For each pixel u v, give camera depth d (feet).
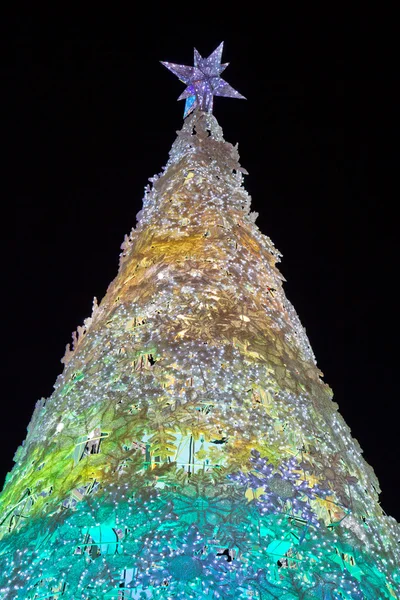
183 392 21.56
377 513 22.40
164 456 19.95
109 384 22.43
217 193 29.48
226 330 23.26
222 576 17.20
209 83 36.40
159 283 25.12
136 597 18.66
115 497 18.70
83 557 18.08
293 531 18.54
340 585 17.72
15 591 18.08
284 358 23.70
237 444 20.42
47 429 22.85
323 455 21.61
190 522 18.01
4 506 22.06
